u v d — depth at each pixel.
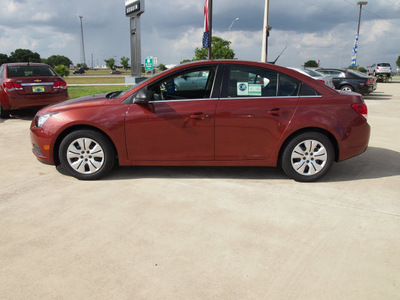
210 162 4.22
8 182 4.20
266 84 4.16
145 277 2.38
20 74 8.51
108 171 4.29
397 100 14.79
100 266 2.50
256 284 2.31
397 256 2.65
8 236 2.91
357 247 2.78
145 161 4.22
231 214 3.35
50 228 3.06
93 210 3.42
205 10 12.05
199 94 4.18
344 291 2.25
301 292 2.24
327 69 15.67
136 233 2.98
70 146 4.18
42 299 2.16
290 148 4.14
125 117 4.09
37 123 4.32
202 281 2.34
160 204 3.57
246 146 4.15
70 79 38.47
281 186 4.12
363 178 4.44
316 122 4.06
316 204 3.60
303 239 2.89
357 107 4.17
